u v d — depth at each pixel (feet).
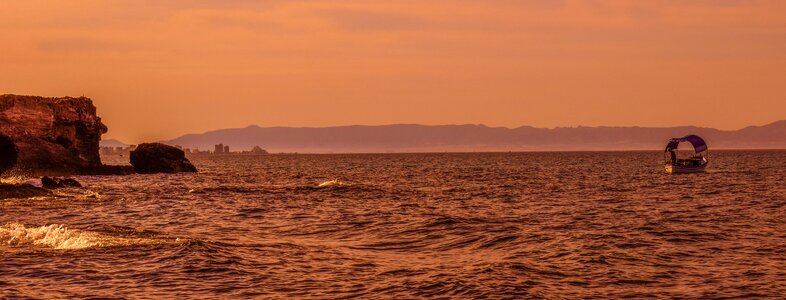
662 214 285.43
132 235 198.80
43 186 405.59
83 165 572.51
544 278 153.07
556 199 371.35
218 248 180.65
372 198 372.17
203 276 150.10
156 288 140.15
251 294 137.28
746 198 369.71
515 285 145.48
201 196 371.76
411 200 362.12
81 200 328.70
